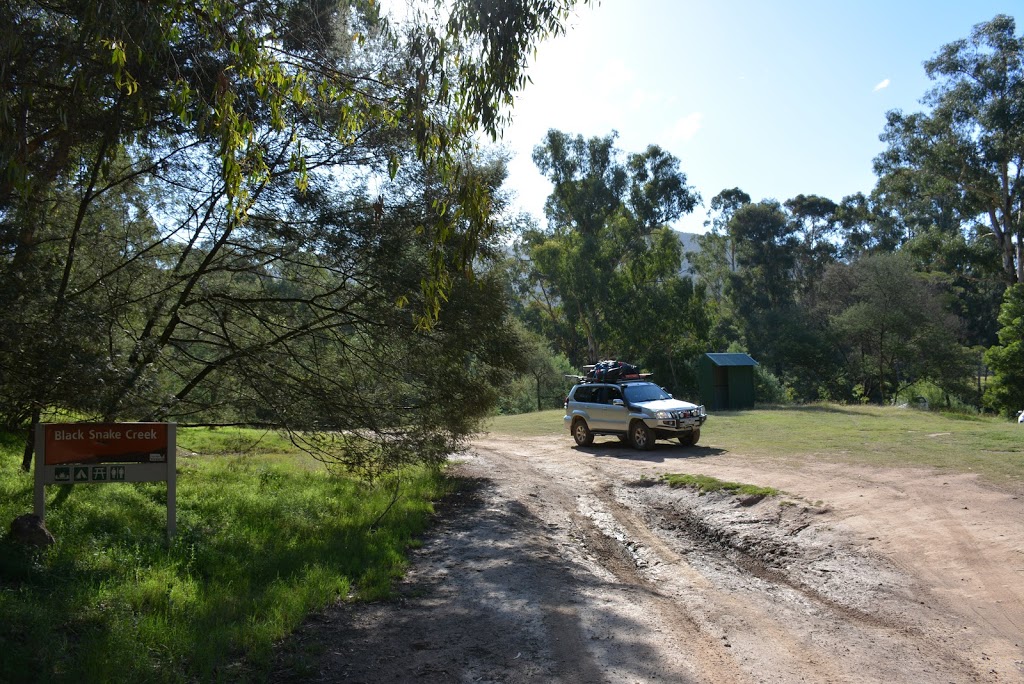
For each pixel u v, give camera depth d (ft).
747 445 59.26
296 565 25.31
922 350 159.74
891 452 50.01
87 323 27.55
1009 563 25.36
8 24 21.07
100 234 36.94
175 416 39.42
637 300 156.25
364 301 38.24
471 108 23.35
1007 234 142.10
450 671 16.65
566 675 16.38
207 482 40.32
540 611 21.31
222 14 23.31
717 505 39.01
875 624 21.58
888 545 29.04
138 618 18.71
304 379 39.86
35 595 19.03
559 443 72.33
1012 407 126.52
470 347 41.65
